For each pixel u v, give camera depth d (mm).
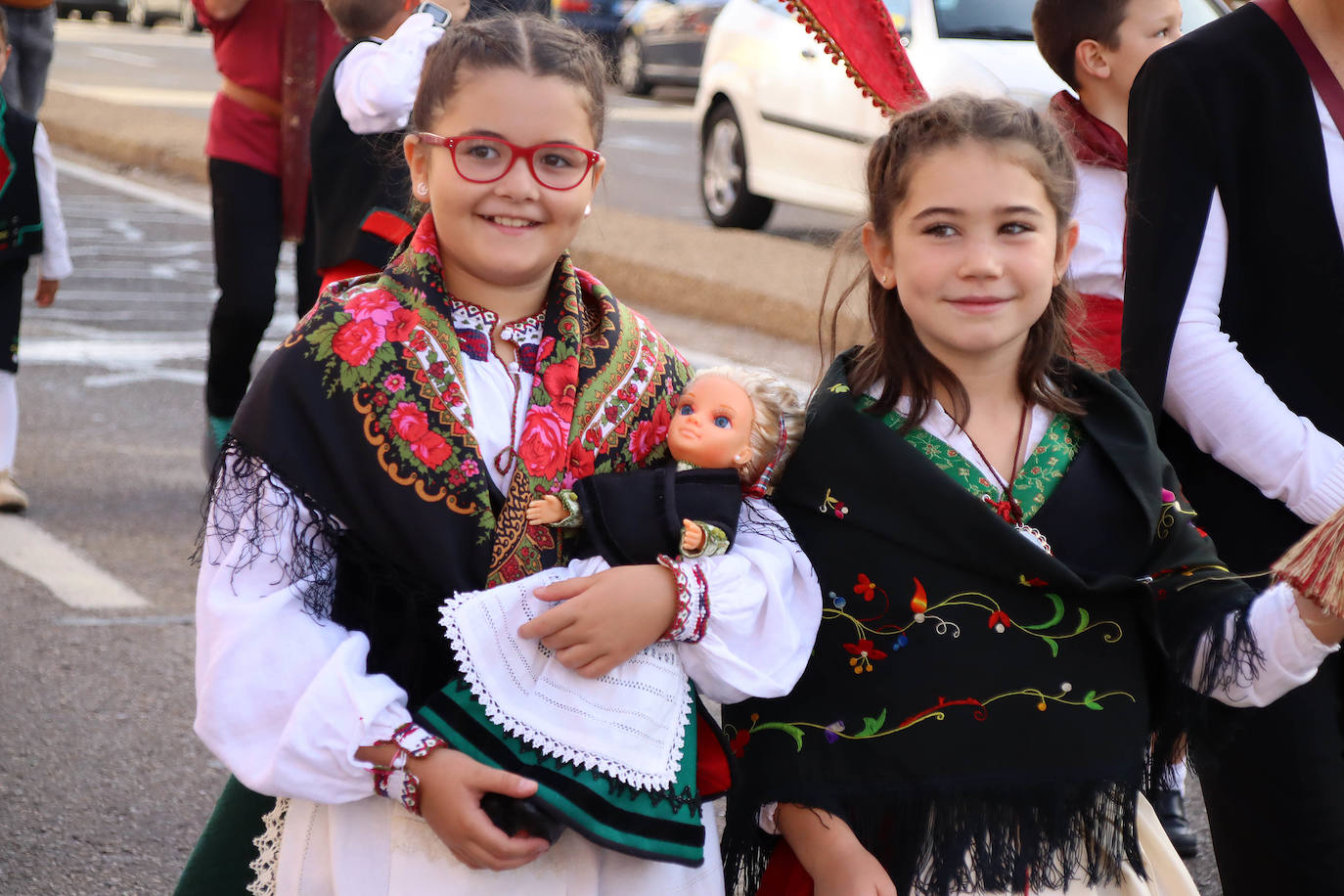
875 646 2037
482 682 1867
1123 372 2443
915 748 2008
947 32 7598
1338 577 1889
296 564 1905
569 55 1987
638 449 2061
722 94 9852
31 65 7785
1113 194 3037
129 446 5660
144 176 11789
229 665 1860
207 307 8000
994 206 2014
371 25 3604
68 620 4109
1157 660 2082
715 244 9000
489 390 1996
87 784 3318
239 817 2090
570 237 2021
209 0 4602
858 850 2000
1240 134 2359
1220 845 2385
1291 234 2342
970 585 2021
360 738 1828
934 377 2104
